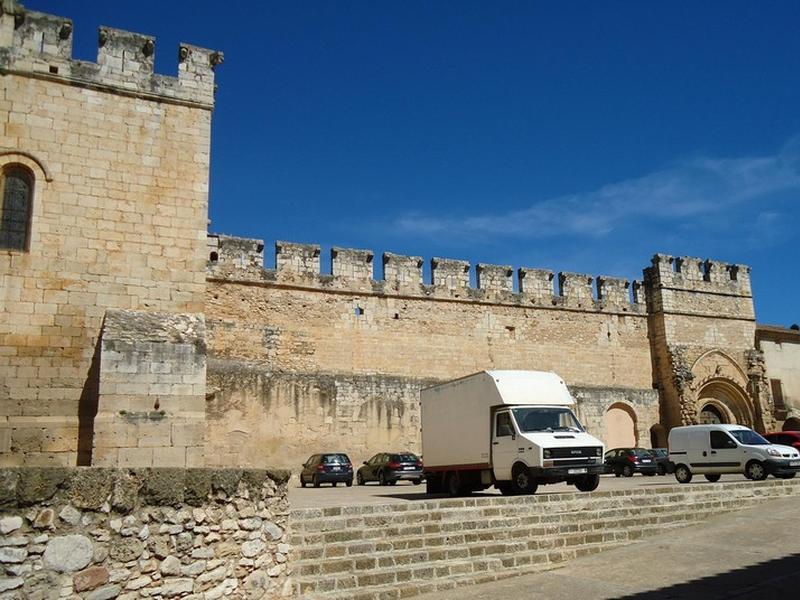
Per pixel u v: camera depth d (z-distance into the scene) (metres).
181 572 8.48
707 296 42.16
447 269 35.91
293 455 30.03
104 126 19.44
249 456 29.12
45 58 19.09
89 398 17.89
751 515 16.91
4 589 7.14
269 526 9.70
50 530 7.54
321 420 30.94
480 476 20.23
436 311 35.16
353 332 33.00
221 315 30.48
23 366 17.48
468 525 14.20
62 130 18.95
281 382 30.42
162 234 19.42
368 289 33.69
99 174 19.12
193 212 19.88
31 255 18.05
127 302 18.73
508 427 19.11
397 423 32.50
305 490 25.97
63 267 18.30
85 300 18.34
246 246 31.55
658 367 40.53
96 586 7.74
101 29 19.94
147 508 8.34
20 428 17.16
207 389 28.81
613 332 39.81
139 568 8.12
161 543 8.37
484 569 12.41
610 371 39.19
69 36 19.50
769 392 41.78
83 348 18.09
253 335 30.91
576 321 38.84
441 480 22.38
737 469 24.06
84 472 7.86
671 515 16.62
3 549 7.21
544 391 19.97
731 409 41.69
